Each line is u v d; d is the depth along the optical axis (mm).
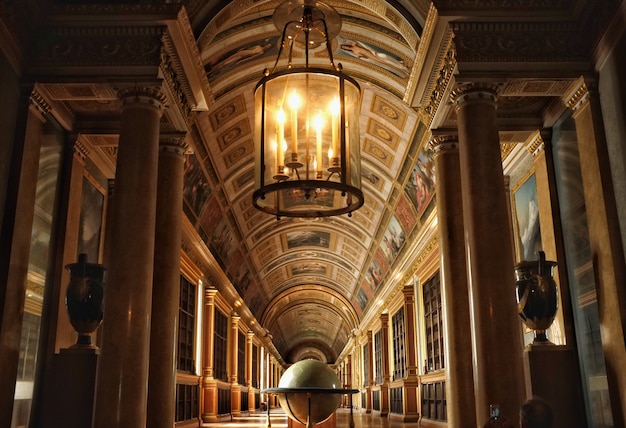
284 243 30906
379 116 16531
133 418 7699
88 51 8711
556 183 9977
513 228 11867
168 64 8977
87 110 10141
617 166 7922
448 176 10367
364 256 29750
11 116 8367
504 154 11938
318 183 6176
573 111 8906
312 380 5602
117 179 8453
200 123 14836
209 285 22516
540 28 8719
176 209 10312
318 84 6793
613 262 7805
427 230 18234
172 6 8539
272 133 6789
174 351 9930
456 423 9445
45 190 9469
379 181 20500
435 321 18734
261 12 11914
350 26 12805
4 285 7938
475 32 8703
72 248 10109
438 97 9648
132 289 8078
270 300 41281
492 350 7828
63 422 8133
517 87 8836
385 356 29938
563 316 9453
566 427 8344
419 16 10102
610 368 7770
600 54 8336
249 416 28953
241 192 21156
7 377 7895
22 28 8398
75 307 8422
